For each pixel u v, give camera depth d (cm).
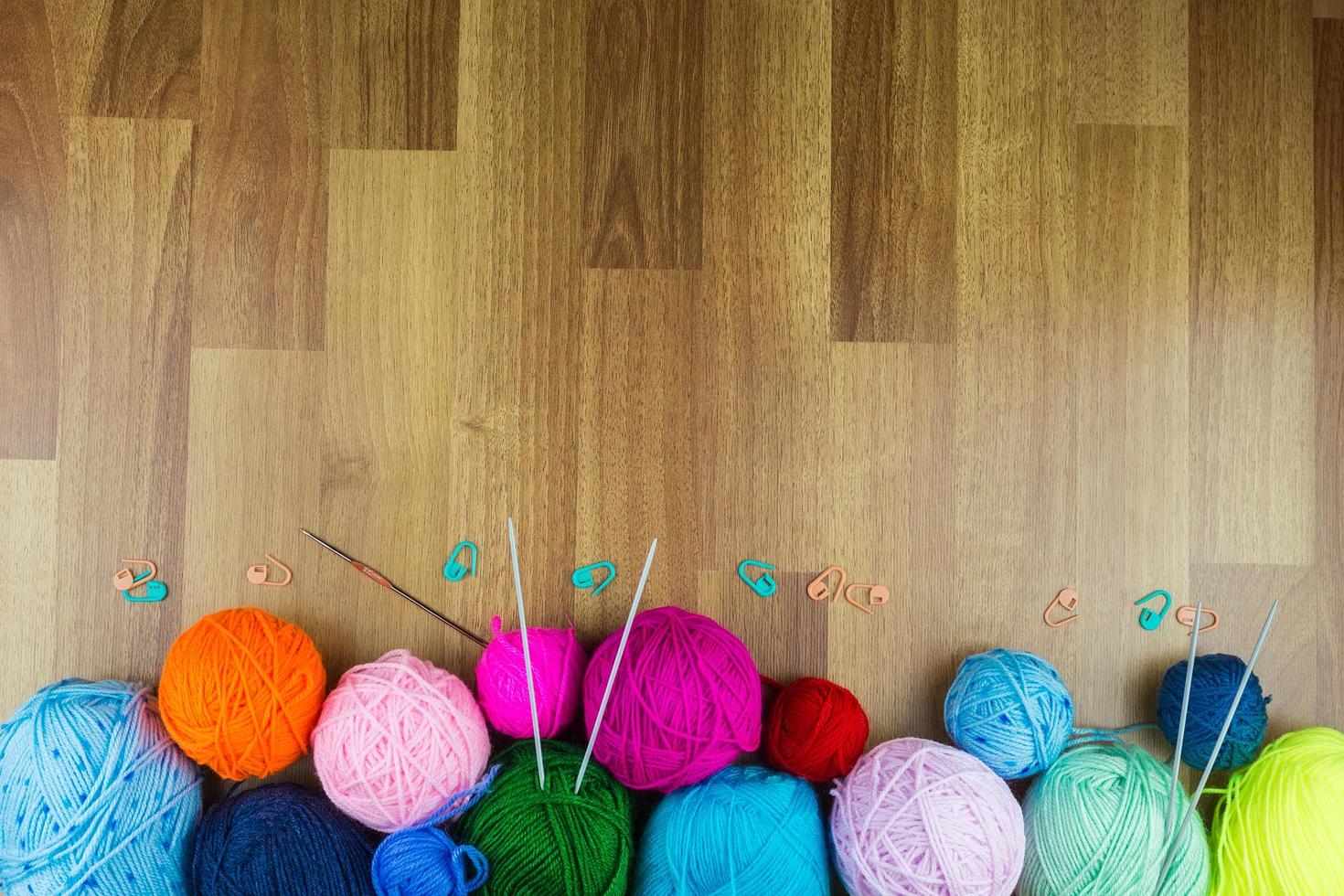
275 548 96
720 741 82
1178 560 99
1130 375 100
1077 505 99
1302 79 102
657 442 98
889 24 101
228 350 97
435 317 98
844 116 100
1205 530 100
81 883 82
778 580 98
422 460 97
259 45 98
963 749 90
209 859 83
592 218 99
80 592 95
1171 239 101
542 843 81
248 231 97
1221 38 102
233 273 97
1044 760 88
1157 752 98
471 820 84
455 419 98
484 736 85
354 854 85
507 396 98
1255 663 98
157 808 85
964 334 100
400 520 97
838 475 99
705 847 82
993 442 99
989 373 100
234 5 98
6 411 96
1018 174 101
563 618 97
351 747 81
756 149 100
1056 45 101
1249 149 101
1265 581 100
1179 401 100
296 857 83
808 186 100
